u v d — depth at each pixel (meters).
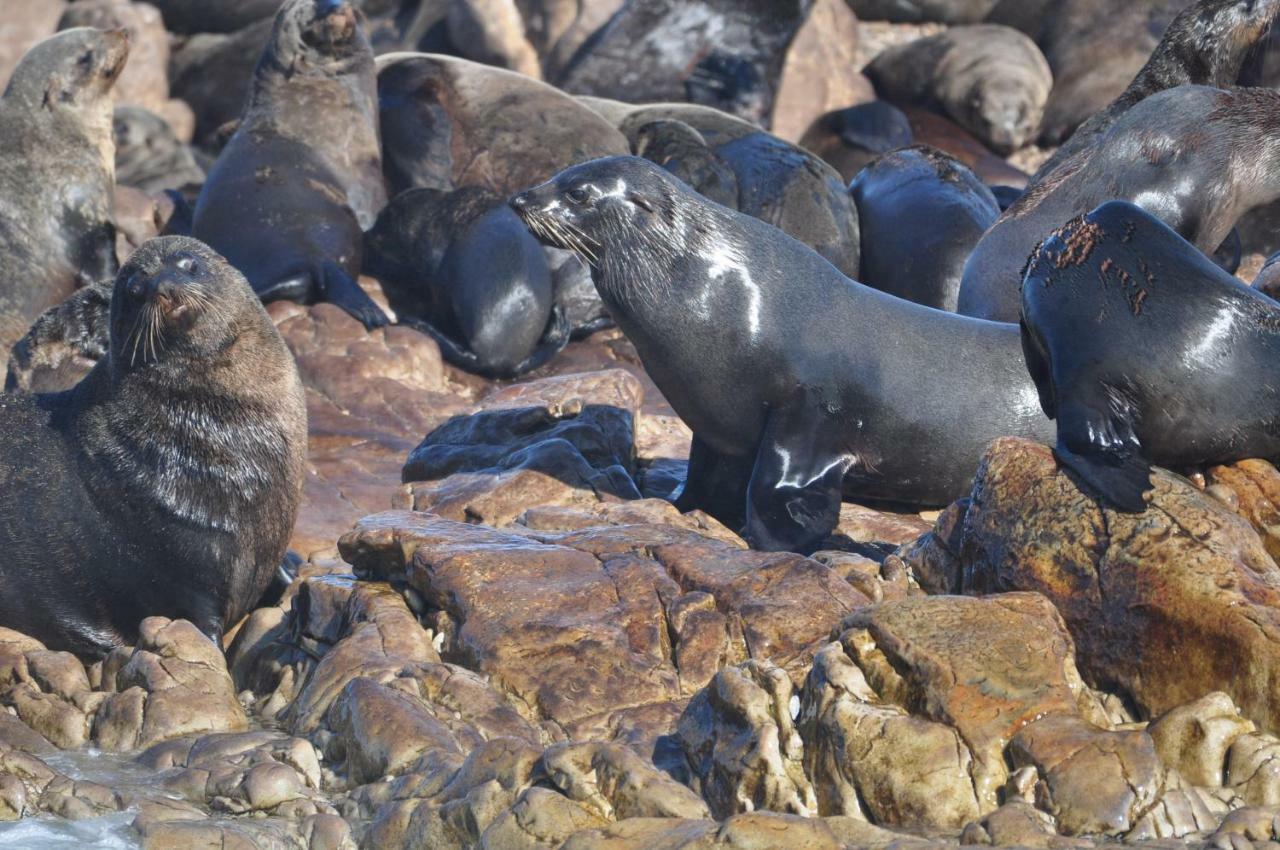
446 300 60.09
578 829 22.81
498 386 58.31
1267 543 28.61
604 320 62.50
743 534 38.25
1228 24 54.94
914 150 63.00
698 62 93.94
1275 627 24.73
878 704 24.59
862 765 23.72
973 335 37.47
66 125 63.72
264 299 59.12
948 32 101.62
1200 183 46.19
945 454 37.03
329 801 26.31
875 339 37.06
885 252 59.38
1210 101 46.84
